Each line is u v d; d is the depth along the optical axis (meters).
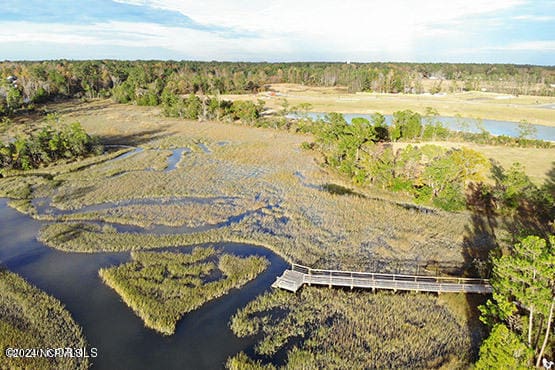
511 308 16.47
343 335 20.45
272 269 26.97
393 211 36.22
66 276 25.62
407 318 21.89
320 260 27.88
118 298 23.47
